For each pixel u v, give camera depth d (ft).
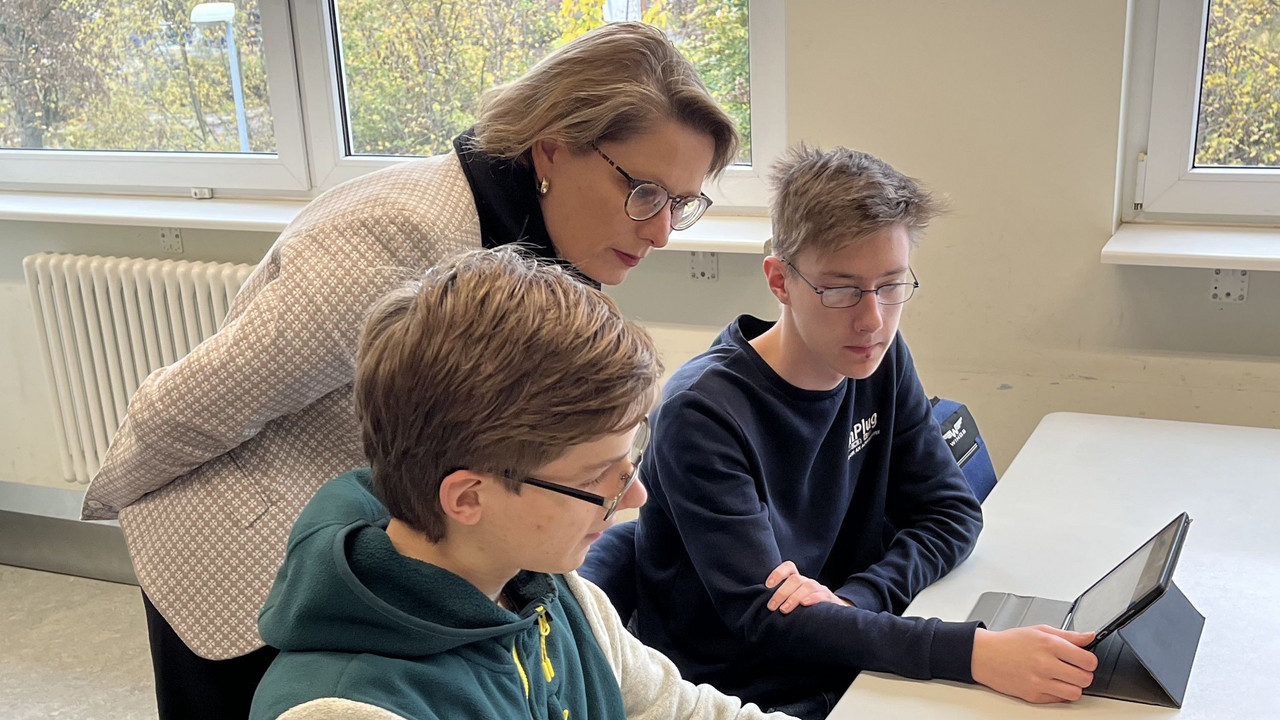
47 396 10.92
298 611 2.64
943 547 4.97
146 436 4.01
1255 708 3.76
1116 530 5.16
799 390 4.91
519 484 2.57
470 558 2.73
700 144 4.17
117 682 8.75
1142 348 7.45
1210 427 6.42
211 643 4.21
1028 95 7.18
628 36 4.05
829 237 4.50
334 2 9.47
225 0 9.71
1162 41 7.31
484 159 4.18
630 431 2.66
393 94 9.53
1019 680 3.89
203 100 10.12
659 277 8.66
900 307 4.73
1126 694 3.84
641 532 5.18
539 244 4.27
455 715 2.67
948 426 6.14
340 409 4.31
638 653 3.60
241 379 3.88
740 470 4.72
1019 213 7.43
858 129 7.62
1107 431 6.42
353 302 3.89
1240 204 7.43
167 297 9.81
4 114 10.82
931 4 7.21
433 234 4.00
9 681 8.79
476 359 2.47
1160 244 7.13
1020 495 5.60
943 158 7.48
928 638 4.09
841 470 5.22
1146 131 7.55
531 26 8.83
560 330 2.50
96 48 10.29
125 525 4.38
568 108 3.98
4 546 10.76
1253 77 7.25
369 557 2.64
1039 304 7.57
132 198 10.45
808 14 7.50
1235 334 7.24
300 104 9.75
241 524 4.19
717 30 8.35
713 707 3.73
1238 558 4.82
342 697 2.51
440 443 2.53
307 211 4.26
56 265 10.00
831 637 4.25
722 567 4.58
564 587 3.38
